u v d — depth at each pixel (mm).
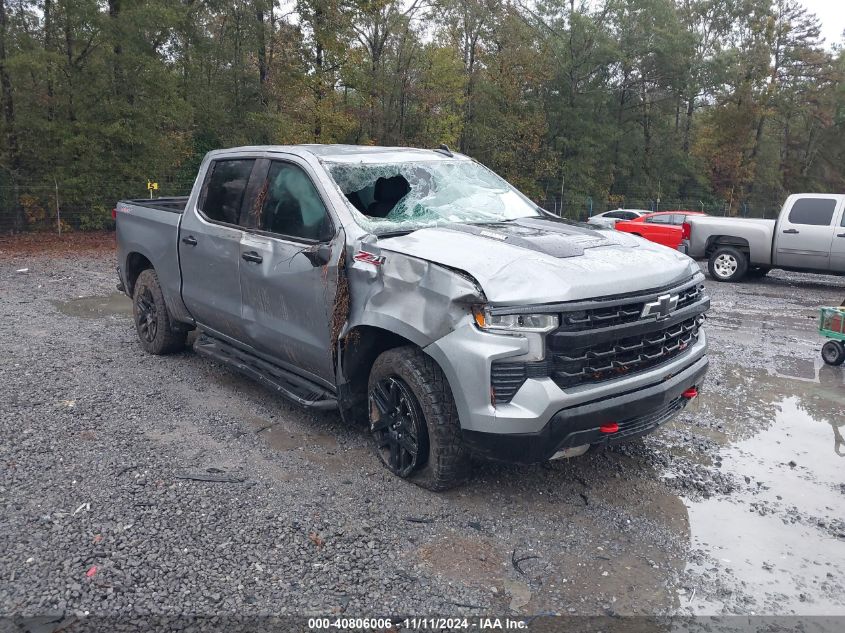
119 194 19734
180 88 22906
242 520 3572
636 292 3672
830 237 12453
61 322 8016
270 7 24203
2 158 18594
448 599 2998
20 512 3570
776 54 48531
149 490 3857
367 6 25156
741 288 13008
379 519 3645
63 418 4895
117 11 19578
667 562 3363
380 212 4523
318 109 25328
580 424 3506
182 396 5469
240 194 5211
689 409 5715
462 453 3781
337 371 4316
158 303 6355
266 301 4812
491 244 3861
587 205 39594
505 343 3420
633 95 45844
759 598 3092
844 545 3578
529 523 3682
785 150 53875
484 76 36594
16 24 18500
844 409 5801
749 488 4230
